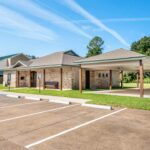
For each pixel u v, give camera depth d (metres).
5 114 8.86
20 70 26.73
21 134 5.95
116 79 29.05
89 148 4.85
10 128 6.58
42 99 14.21
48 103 12.34
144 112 9.12
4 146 4.99
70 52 27.70
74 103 12.20
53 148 4.86
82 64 16.98
